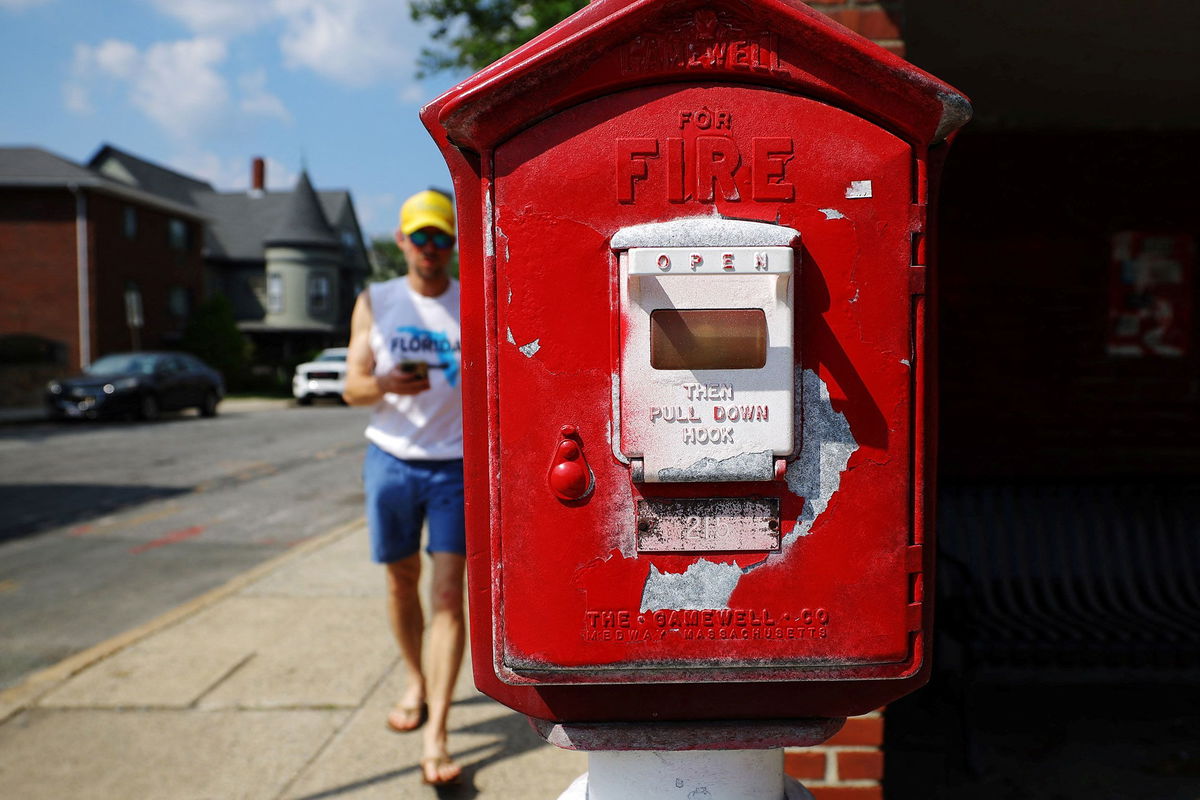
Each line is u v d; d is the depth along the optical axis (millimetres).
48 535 7402
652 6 1298
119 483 10164
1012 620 3428
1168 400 4145
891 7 2332
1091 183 4141
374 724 3348
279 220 39750
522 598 1388
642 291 1328
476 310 1438
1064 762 3182
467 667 4078
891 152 1349
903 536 1387
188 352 29812
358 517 8172
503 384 1369
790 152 1342
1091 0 2818
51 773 3012
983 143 4141
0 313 25781
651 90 1338
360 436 15844
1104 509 3795
